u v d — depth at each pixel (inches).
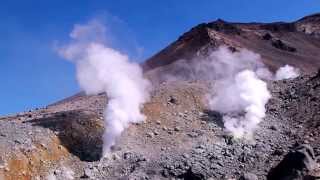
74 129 2226.9
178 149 2149.4
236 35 4532.5
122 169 2057.1
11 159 2022.6
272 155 1996.8
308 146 1834.4
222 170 1939.0
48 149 2128.4
